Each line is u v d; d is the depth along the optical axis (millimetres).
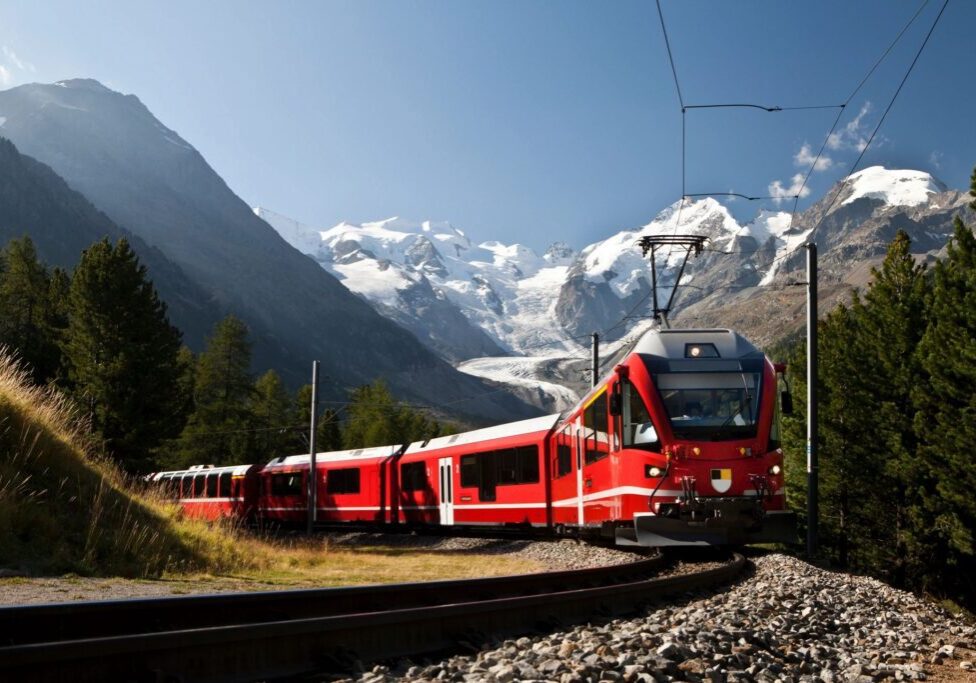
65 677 5035
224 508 49750
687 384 17688
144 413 53906
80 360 53312
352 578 15961
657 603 10695
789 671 7164
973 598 38875
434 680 5922
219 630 5754
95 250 54625
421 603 8727
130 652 5320
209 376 82812
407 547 31422
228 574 14250
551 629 8430
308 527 40500
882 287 40594
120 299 54125
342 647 6477
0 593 9164
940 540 38688
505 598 9008
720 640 7672
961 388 33438
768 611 10281
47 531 12391
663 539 17000
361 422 102438
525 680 5758
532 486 26328
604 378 20328
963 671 7891
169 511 16891
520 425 28047
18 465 13570
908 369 38438
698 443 17109
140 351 53438
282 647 6156
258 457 84188
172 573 13047
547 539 26688
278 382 97812
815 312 23703
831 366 42469
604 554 20438
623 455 18047
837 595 12523
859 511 42750
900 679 7297
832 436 42156
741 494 16969
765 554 18797
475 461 30234
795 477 45031
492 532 30844
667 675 6125
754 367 17984
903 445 39219
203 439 80125
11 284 64562
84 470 15148
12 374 15672
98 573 11695
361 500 39344
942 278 34375
